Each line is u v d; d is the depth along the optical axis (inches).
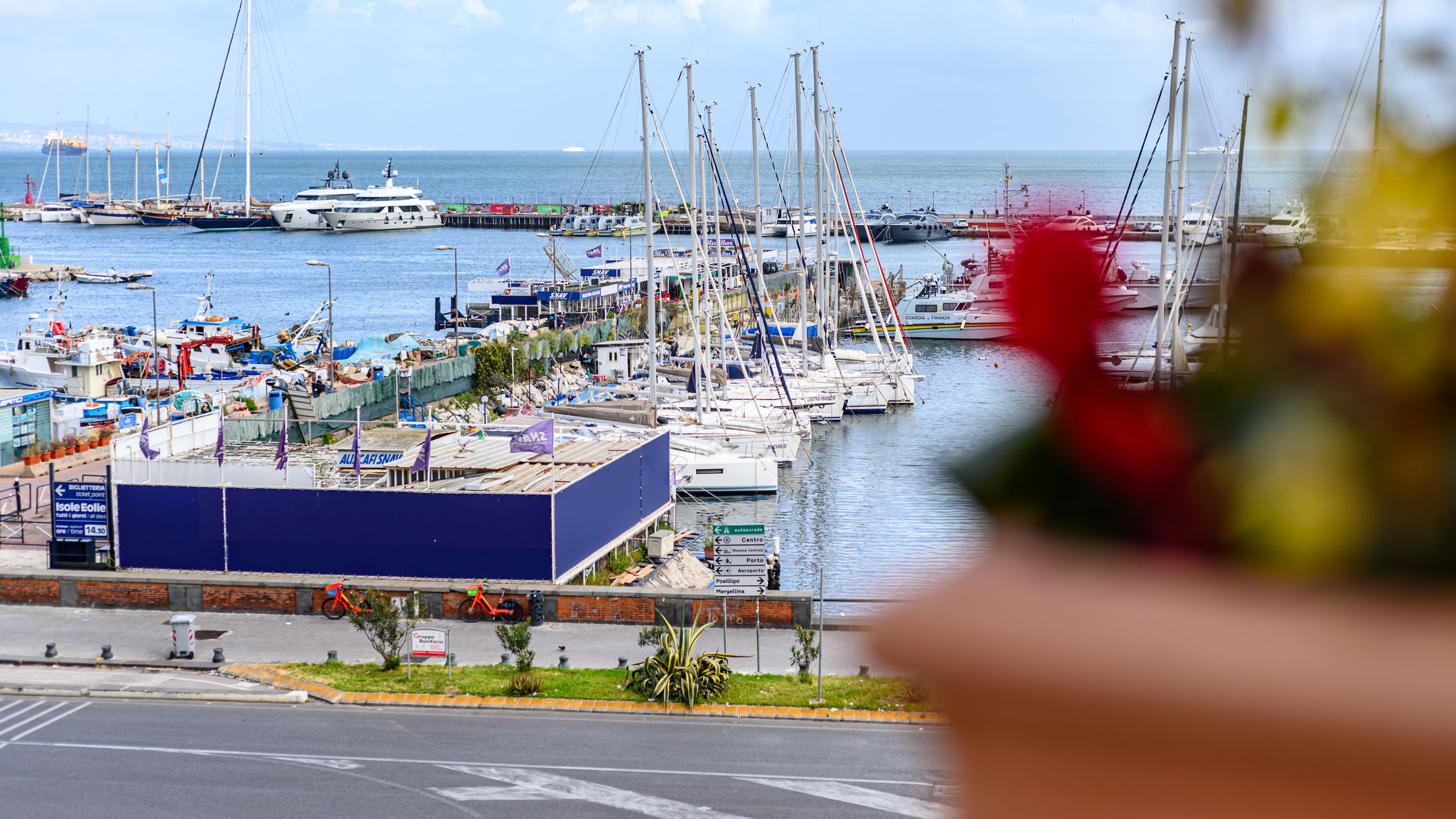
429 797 975.6
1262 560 83.0
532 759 1050.7
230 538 1601.9
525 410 3085.6
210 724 1139.3
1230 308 87.8
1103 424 89.5
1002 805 84.2
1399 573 80.4
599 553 1723.7
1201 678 81.2
